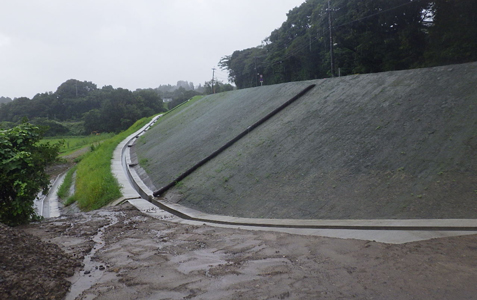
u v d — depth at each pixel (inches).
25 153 369.7
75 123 3245.6
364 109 491.8
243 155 561.9
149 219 420.8
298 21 1787.6
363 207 321.4
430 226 239.6
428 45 922.7
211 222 388.8
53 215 660.7
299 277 180.4
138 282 192.1
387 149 388.5
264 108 749.9
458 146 339.3
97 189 627.5
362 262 192.2
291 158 476.7
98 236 323.9
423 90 456.4
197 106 1298.0
